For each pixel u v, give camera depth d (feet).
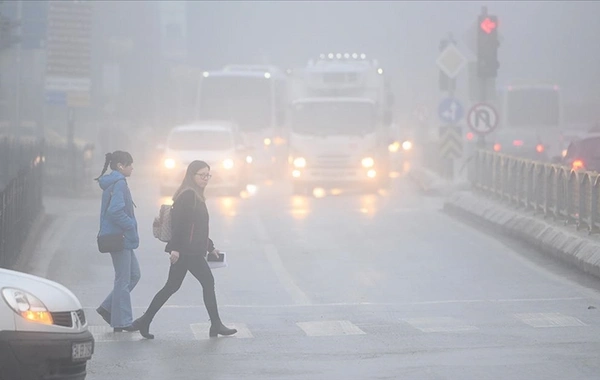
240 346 106.01
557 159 241.35
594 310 125.59
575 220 176.24
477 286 146.51
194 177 111.86
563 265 164.96
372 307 130.82
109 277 156.46
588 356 97.25
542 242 177.99
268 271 162.20
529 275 155.74
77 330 79.46
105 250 113.91
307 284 150.10
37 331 76.23
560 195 183.93
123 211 114.01
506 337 108.37
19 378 75.56
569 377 87.92
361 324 118.42
